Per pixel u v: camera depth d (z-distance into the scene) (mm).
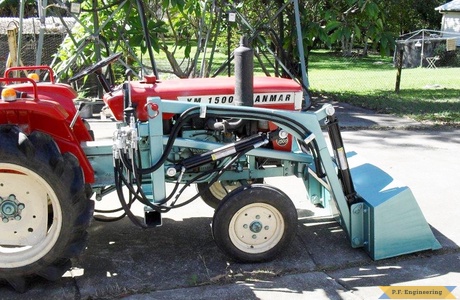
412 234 4020
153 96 3967
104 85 4219
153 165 3812
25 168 3383
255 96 4152
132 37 7945
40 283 3646
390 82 15352
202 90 4078
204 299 3463
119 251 4141
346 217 4082
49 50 10945
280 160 4516
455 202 5168
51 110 3398
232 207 3781
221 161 4188
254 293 3535
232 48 11961
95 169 3973
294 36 8812
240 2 8914
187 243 4285
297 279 3723
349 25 8844
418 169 6254
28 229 3582
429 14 30297
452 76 17453
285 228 3898
